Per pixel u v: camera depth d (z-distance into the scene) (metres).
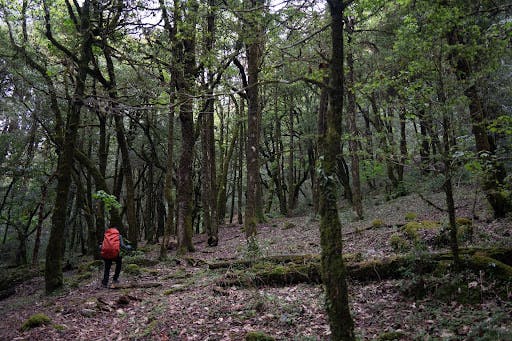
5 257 27.59
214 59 11.75
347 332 4.11
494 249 6.88
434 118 6.08
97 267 13.85
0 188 23.92
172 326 6.56
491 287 5.97
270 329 6.05
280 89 22.72
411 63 6.26
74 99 9.07
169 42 13.40
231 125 31.34
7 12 13.74
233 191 31.73
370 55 15.38
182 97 10.41
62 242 10.90
